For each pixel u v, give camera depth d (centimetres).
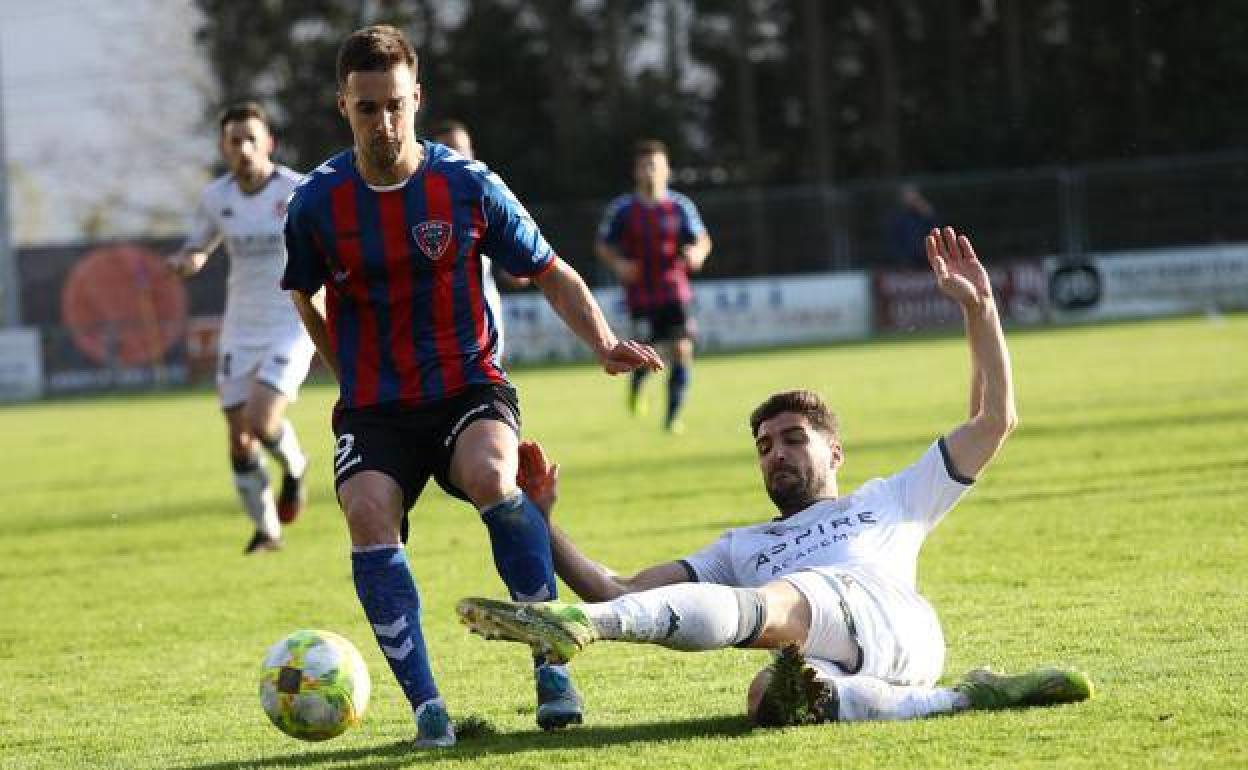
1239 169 8256
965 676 1220
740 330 8219
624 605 1074
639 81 11738
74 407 7281
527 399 5522
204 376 8588
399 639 1184
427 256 1227
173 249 8756
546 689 1227
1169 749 1062
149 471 3988
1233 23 10400
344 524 2762
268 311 2397
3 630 1931
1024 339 6756
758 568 1262
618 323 8031
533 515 1210
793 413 1290
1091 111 10581
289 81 11794
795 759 1076
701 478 3002
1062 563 1878
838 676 1190
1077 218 8338
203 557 2473
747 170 11625
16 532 2939
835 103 12156
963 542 2073
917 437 3384
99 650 1770
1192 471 2573
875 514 1261
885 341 7588
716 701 1320
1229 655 1353
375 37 1210
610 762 1104
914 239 8125
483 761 1125
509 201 1260
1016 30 11431
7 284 8938
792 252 8562
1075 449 2972
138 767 1216
